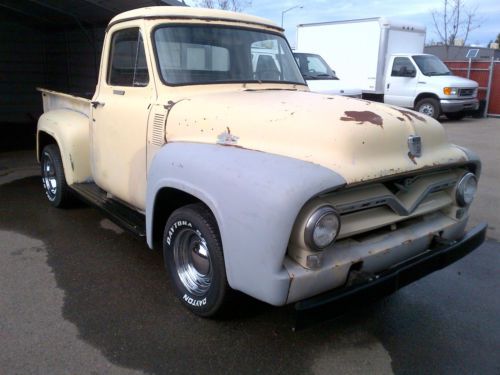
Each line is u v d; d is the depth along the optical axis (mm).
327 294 2492
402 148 2883
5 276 3844
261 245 2412
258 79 4094
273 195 2365
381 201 2740
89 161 5012
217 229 2852
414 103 15398
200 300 3123
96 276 3869
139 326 3154
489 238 4996
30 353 2857
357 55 16219
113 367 2750
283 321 3238
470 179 3326
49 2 9930
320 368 2797
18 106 14383
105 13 9898
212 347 2953
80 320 3215
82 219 5250
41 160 5789
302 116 2869
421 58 15375
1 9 11859
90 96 6027
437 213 3344
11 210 5562
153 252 4359
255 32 4199
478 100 16125
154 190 3227
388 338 3115
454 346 3045
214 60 3906
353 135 2662
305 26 17719
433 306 3547
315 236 2385
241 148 2910
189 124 3291
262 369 2770
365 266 2691
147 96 3691
